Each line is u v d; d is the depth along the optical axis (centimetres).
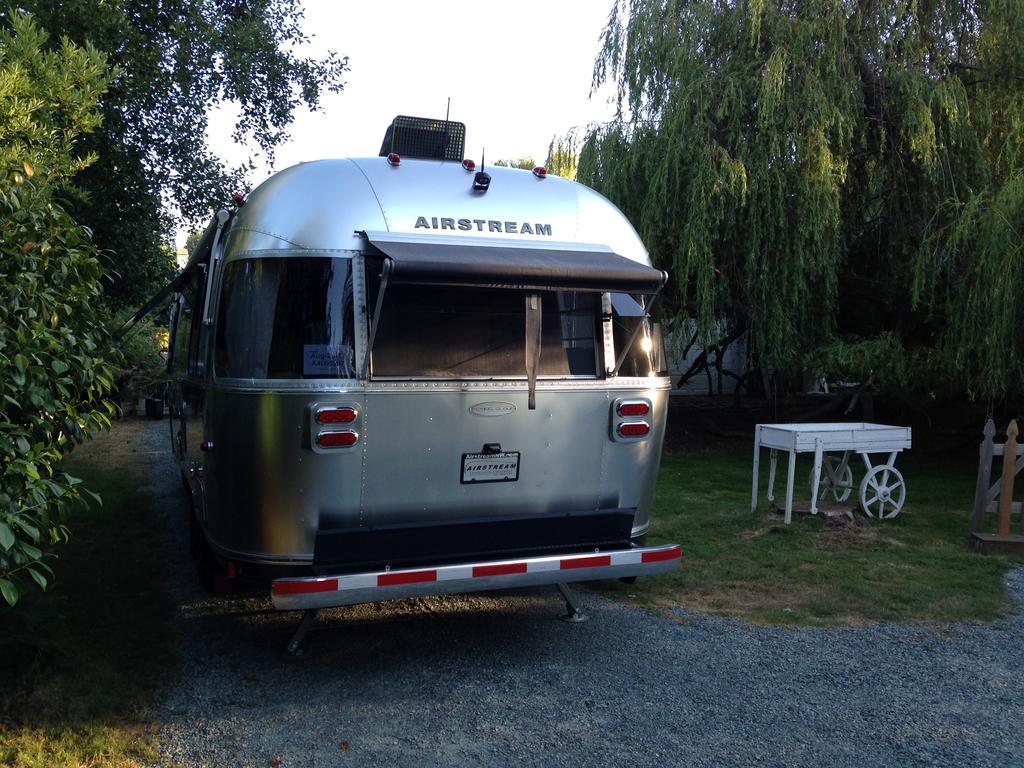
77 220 861
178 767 340
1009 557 671
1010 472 690
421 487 433
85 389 376
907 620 530
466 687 425
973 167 1084
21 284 334
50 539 369
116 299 1029
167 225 1020
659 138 1122
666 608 554
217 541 452
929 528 769
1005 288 910
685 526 770
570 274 421
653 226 1119
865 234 1223
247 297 420
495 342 447
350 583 399
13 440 320
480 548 447
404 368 427
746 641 493
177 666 447
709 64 1125
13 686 402
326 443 407
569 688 424
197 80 1015
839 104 1056
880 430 787
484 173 465
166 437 1402
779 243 1063
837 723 387
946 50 1127
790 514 770
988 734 377
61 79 388
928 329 1241
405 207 441
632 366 483
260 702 404
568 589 532
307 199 429
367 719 387
